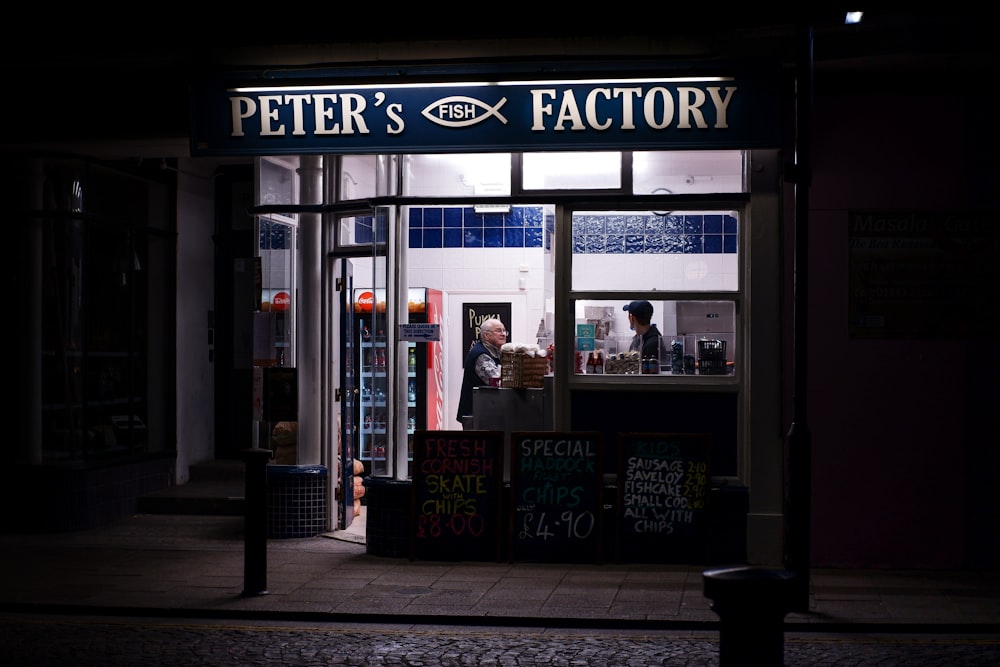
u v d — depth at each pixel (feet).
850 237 31.81
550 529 32.14
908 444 31.60
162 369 43.68
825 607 26.66
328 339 37.37
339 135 33.04
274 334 37.24
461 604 26.96
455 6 32.40
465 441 32.60
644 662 22.27
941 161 31.65
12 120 36.76
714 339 32.68
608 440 33.01
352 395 38.63
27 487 37.99
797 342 25.95
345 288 37.55
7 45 34.68
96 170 40.04
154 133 36.04
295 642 23.97
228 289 45.98
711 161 32.55
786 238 31.89
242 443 45.98
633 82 31.53
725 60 31.09
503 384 34.06
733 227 32.58
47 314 39.09
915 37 30.19
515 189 33.40
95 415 39.83
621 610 26.25
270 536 36.55
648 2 31.58
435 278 38.63
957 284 31.65
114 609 26.78
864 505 31.65
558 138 32.04
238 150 33.53
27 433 38.93
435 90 32.48
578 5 31.86
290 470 36.52
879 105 31.76
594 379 33.06
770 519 31.55
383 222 34.53
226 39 33.63
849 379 31.73
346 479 38.06
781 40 31.17
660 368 32.89
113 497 40.04
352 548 34.94
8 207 39.09
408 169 34.27
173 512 41.27
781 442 31.71
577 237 33.27
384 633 24.85
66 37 34.45
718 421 32.58
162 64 34.65
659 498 31.94
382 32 32.81
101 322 40.32
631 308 33.01
